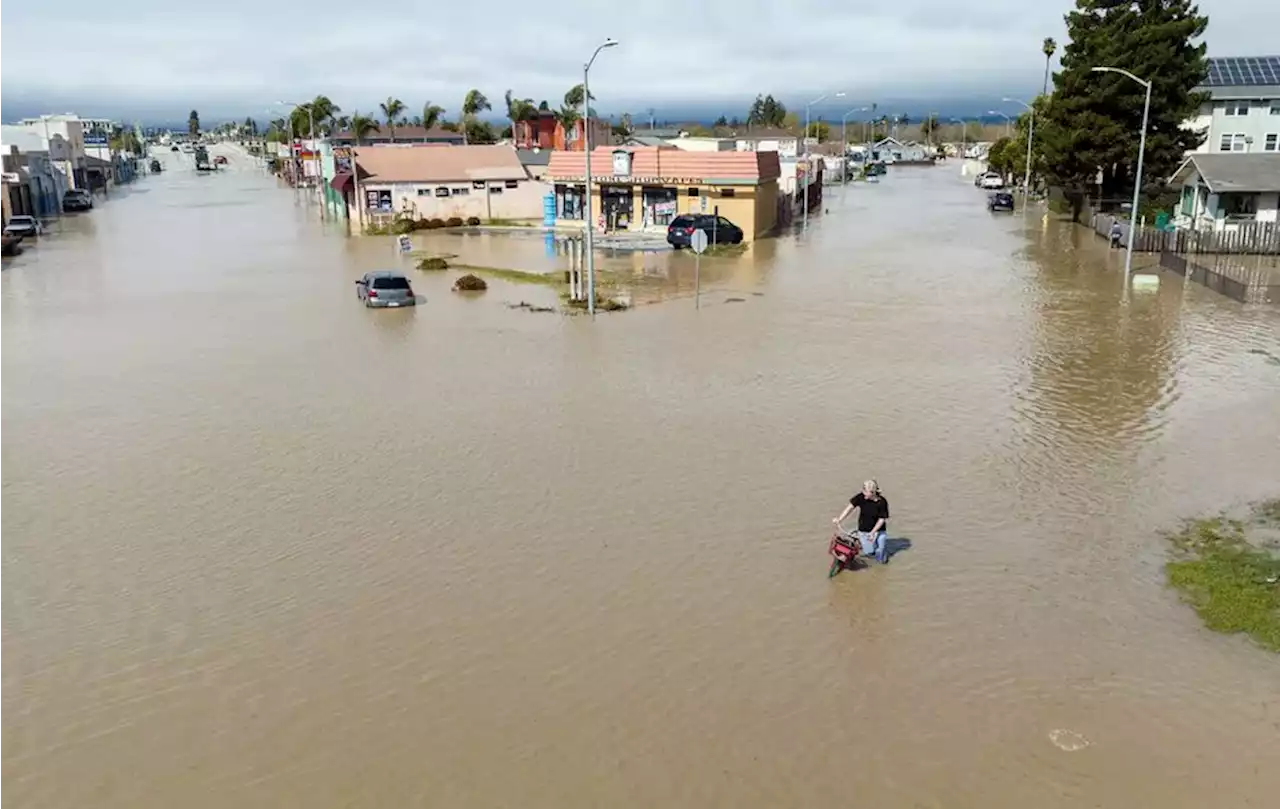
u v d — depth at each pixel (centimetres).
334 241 5894
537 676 1230
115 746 1108
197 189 11344
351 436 2147
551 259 4981
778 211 6556
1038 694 1182
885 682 1211
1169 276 4212
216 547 1611
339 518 1719
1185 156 5884
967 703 1167
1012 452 2006
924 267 4547
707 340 3028
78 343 3089
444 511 1741
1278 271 4312
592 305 3412
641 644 1301
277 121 17375
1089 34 6019
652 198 6062
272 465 1978
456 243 5738
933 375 2595
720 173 5684
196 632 1348
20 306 3753
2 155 7319
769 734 1112
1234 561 1504
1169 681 1205
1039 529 1644
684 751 1084
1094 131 5844
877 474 1895
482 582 1477
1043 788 1021
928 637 1312
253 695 1199
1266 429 2123
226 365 2783
